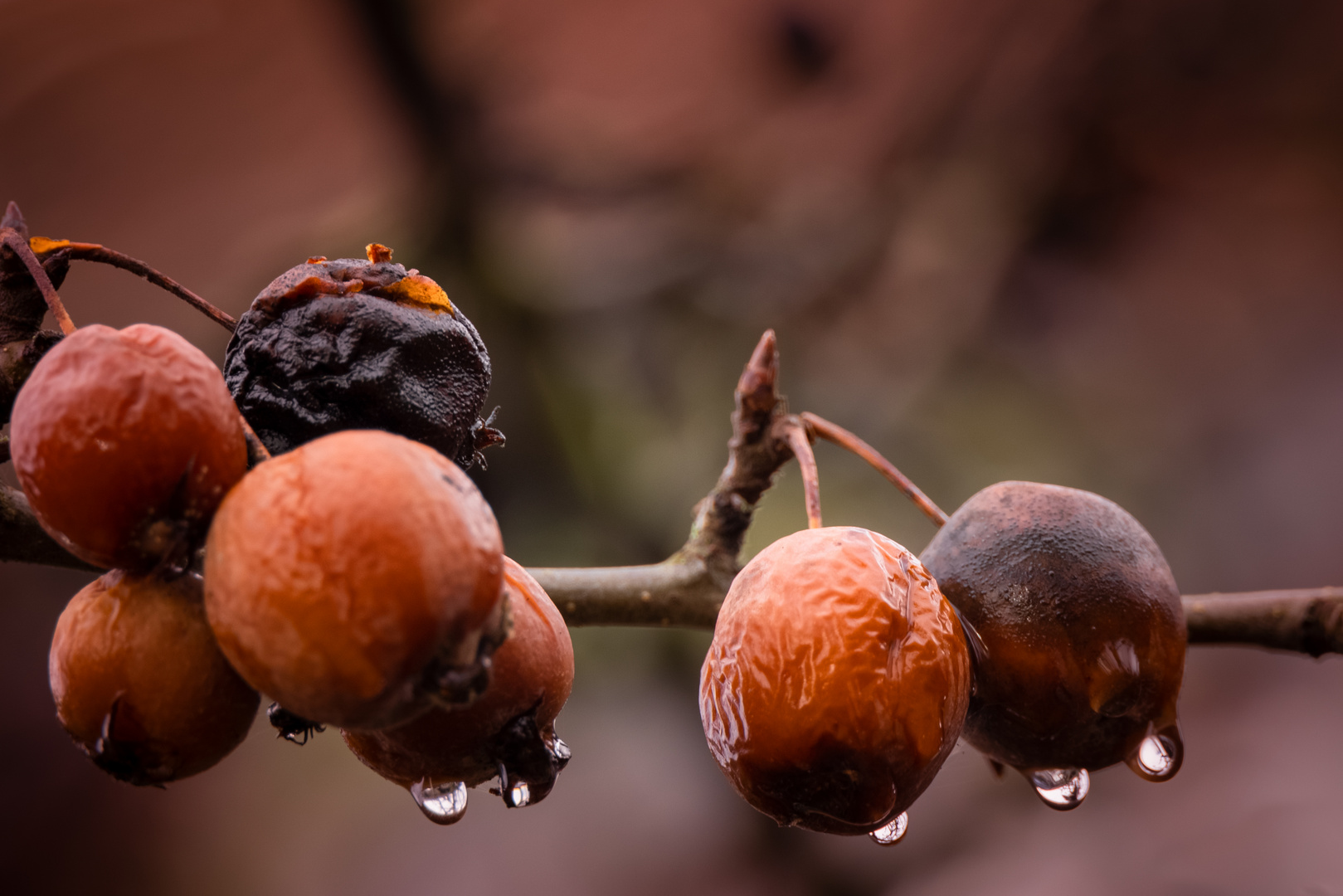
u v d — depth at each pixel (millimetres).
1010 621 290
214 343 953
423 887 849
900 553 288
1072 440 939
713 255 905
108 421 267
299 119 928
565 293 812
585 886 775
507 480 704
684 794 768
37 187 964
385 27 835
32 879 909
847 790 282
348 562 264
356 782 937
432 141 852
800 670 281
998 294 991
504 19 888
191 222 981
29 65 930
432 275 807
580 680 708
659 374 798
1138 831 854
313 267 282
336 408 279
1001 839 804
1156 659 290
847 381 884
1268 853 831
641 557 698
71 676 271
